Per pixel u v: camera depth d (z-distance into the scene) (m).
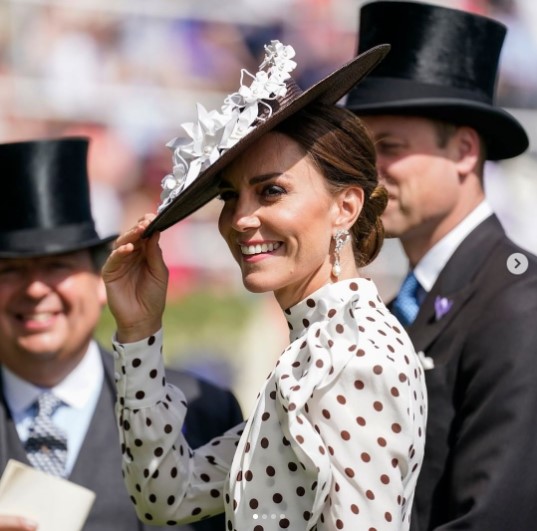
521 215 28.34
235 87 28.22
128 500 14.41
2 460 14.59
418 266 13.83
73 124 27.14
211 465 11.03
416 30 13.99
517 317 12.30
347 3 28.67
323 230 9.94
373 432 9.23
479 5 28.78
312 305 10.05
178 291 25.11
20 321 14.98
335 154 9.96
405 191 13.61
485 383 12.15
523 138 14.27
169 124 27.67
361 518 9.18
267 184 9.84
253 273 9.90
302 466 9.54
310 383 9.25
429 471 12.35
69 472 14.66
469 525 11.60
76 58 27.11
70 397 15.01
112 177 27.20
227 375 24.39
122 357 10.75
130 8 27.45
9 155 15.46
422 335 12.83
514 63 29.12
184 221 26.22
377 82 13.91
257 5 28.27
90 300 15.25
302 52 28.45
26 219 15.38
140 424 10.72
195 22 27.94
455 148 13.80
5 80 26.70
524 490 11.74
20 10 26.80
